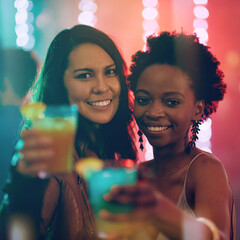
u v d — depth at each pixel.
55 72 2.24
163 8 10.06
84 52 2.21
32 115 1.41
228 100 10.30
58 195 1.88
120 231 1.21
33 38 9.41
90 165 1.32
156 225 1.38
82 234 1.90
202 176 1.83
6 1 9.39
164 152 1.98
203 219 1.49
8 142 3.50
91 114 2.24
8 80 3.55
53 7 9.91
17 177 1.51
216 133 10.14
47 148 1.41
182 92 1.92
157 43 1.97
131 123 2.53
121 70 2.33
